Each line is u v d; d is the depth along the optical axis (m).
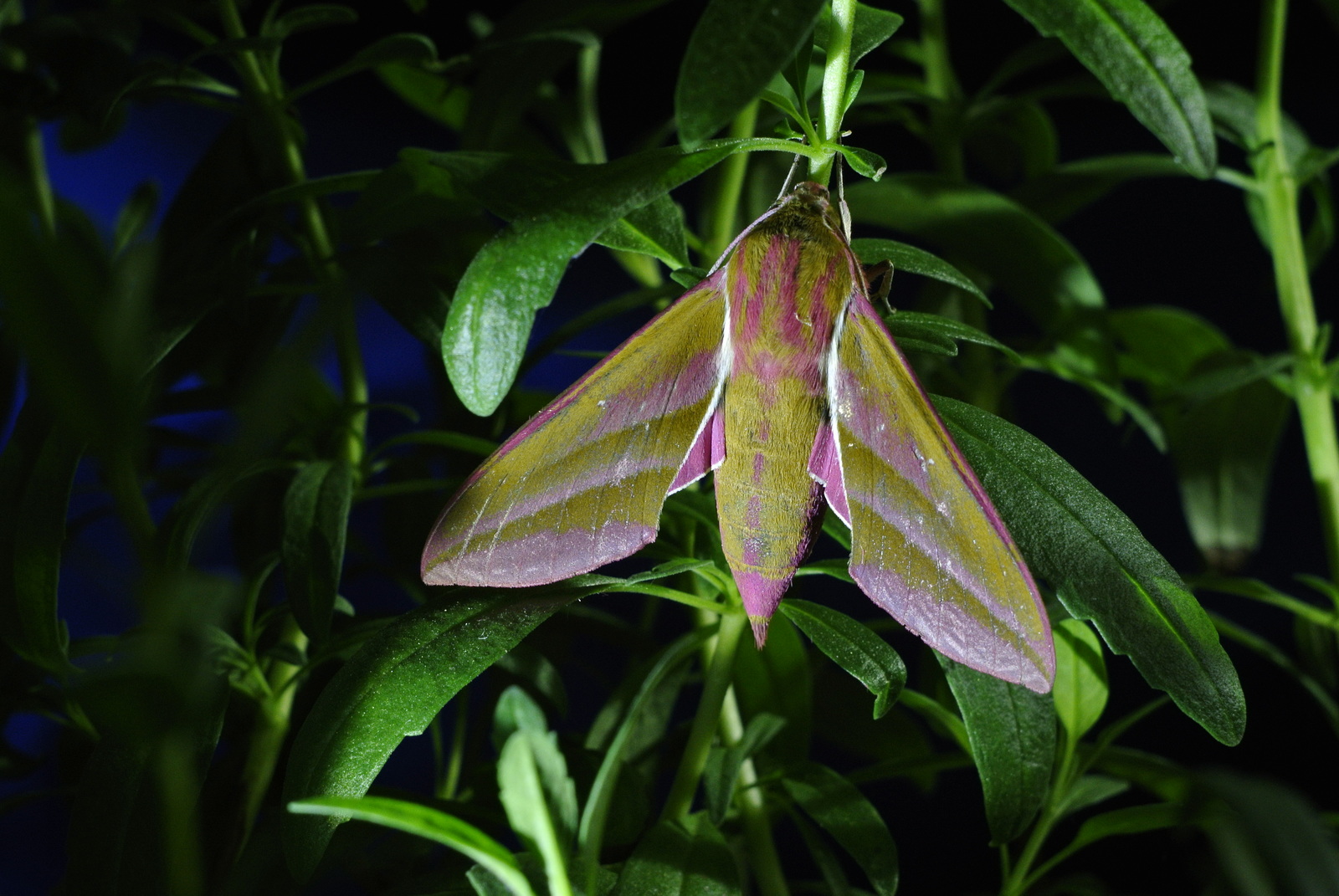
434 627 0.23
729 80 0.21
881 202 0.28
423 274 0.26
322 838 0.22
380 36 0.43
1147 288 0.46
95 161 0.42
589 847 0.21
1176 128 0.22
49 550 0.24
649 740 0.27
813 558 0.41
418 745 0.39
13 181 0.19
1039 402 0.45
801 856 0.39
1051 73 0.43
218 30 0.41
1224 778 0.21
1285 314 0.28
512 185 0.23
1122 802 0.36
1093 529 0.23
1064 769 0.25
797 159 0.23
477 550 0.22
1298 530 0.42
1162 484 0.43
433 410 0.42
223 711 0.23
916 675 0.39
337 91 0.45
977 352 0.30
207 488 0.24
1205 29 0.42
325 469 0.25
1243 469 0.32
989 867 0.38
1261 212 0.30
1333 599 0.27
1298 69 0.43
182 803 0.20
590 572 0.23
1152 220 0.47
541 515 0.22
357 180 0.25
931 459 0.22
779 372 0.22
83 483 0.28
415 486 0.27
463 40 0.43
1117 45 0.22
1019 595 0.22
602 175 0.22
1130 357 0.34
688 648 0.24
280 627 0.27
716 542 0.24
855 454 0.23
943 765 0.26
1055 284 0.29
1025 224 0.28
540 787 0.21
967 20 0.42
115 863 0.23
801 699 0.27
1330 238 0.31
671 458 0.23
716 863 0.23
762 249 0.22
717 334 0.23
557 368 0.45
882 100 0.31
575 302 0.46
